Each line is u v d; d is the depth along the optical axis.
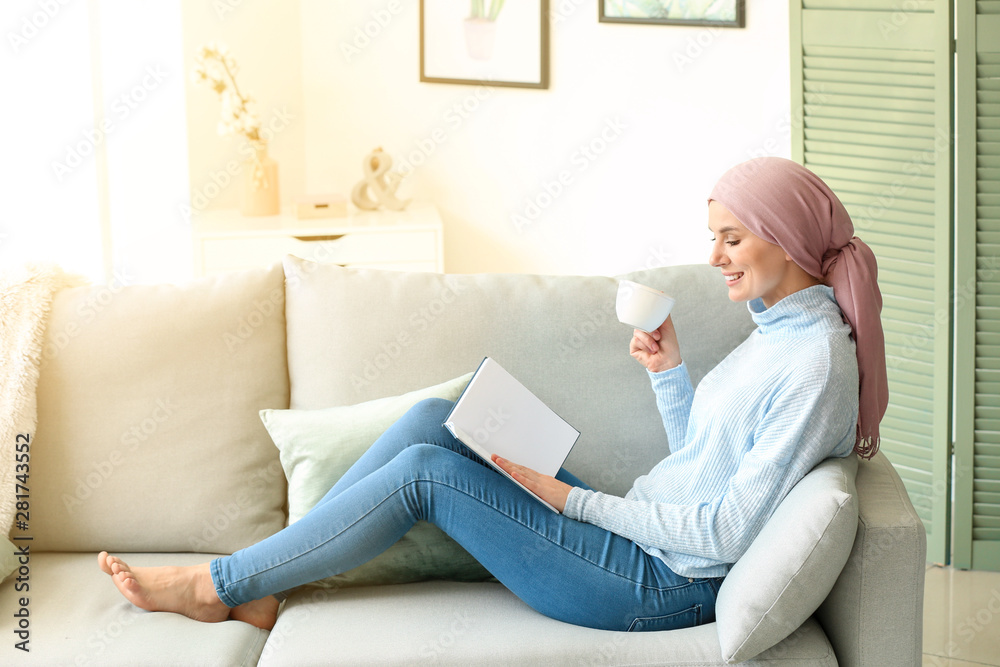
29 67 2.83
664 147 3.54
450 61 3.76
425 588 1.73
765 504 1.49
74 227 2.99
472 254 3.91
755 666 1.43
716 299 1.98
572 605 1.57
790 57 2.65
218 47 3.46
